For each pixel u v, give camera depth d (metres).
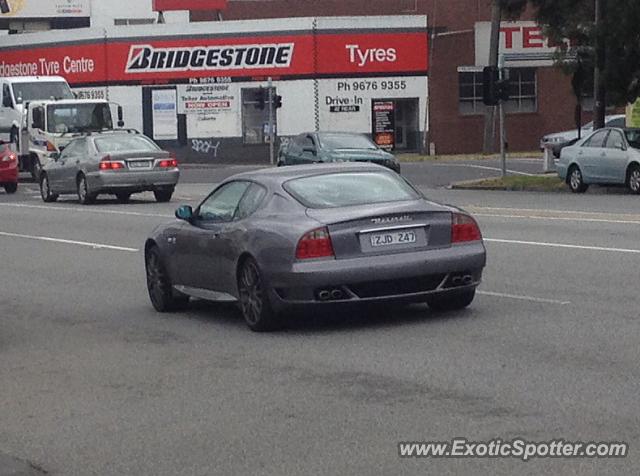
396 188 12.58
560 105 61.12
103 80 59.66
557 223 21.94
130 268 18.39
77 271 18.33
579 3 36.22
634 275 14.77
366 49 58.03
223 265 12.59
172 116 59.09
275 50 58.03
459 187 35.69
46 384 10.33
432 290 11.97
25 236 24.20
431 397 8.99
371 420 8.42
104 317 13.88
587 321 11.79
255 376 10.14
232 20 62.22
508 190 34.03
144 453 7.93
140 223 25.81
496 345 10.82
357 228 11.66
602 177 30.75
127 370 10.75
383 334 11.67
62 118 41.22
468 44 60.12
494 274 15.41
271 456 7.65
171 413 9.01
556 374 9.52
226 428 8.45
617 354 10.18
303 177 12.52
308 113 58.06
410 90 58.53
